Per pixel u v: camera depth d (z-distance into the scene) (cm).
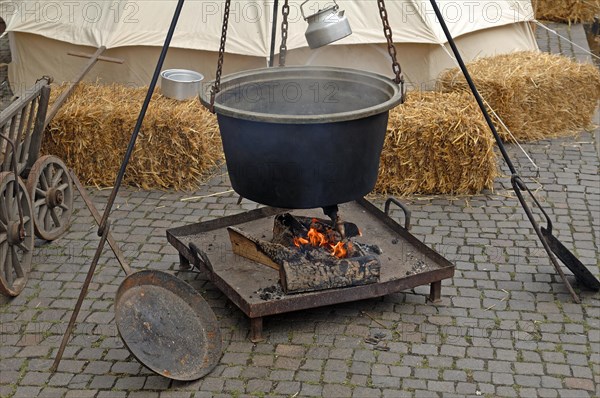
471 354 439
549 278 486
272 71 468
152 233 524
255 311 438
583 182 575
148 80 636
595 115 673
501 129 616
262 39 614
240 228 497
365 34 626
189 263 495
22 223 468
